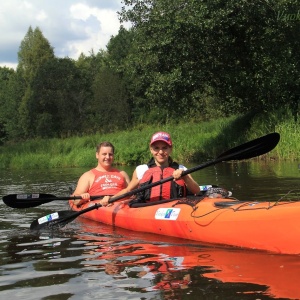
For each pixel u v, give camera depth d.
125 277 2.15
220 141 11.50
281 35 10.59
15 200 3.90
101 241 3.04
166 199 3.37
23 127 26.50
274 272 2.10
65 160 13.14
